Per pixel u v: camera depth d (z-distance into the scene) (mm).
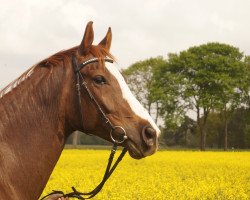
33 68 3934
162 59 70312
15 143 3750
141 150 3830
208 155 37406
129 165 26562
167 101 63375
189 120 81188
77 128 3951
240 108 73438
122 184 16453
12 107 3811
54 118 3859
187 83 62500
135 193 13930
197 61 63500
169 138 81938
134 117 3861
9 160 3695
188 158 33156
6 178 3650
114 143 3885
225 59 61938
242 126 87375
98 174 20438
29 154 3764
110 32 4121
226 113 67500
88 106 3857
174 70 65125
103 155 34656
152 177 19188
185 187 15008
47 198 4516
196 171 23578
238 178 19625
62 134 3898
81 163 27641
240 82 63500
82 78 3852
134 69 70125
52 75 3883
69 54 3949
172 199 13227
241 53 64688
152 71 70000
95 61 3865
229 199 13867
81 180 17828
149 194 13867
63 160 29797
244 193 14305
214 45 64250
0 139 3729
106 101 3836
